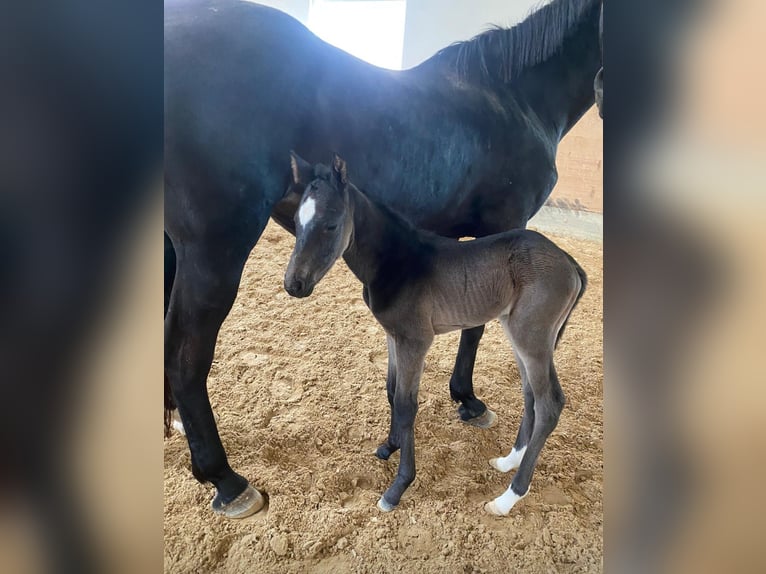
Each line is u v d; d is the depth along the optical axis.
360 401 1.44
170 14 0.95
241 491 1.12
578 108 1.40
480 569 1.08
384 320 1.12
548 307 1.06
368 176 1.10
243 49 0.95
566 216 1.53
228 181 0.96
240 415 1.37
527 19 1.28
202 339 1.02
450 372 1.53
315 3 1.47
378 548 1.10
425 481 1.23
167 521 1.11
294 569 1.06
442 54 1.25
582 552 1.10
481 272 1.08
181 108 0.91
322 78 1.03
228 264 1.00
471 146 1.20
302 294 0.95
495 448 1.33
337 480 1.22
